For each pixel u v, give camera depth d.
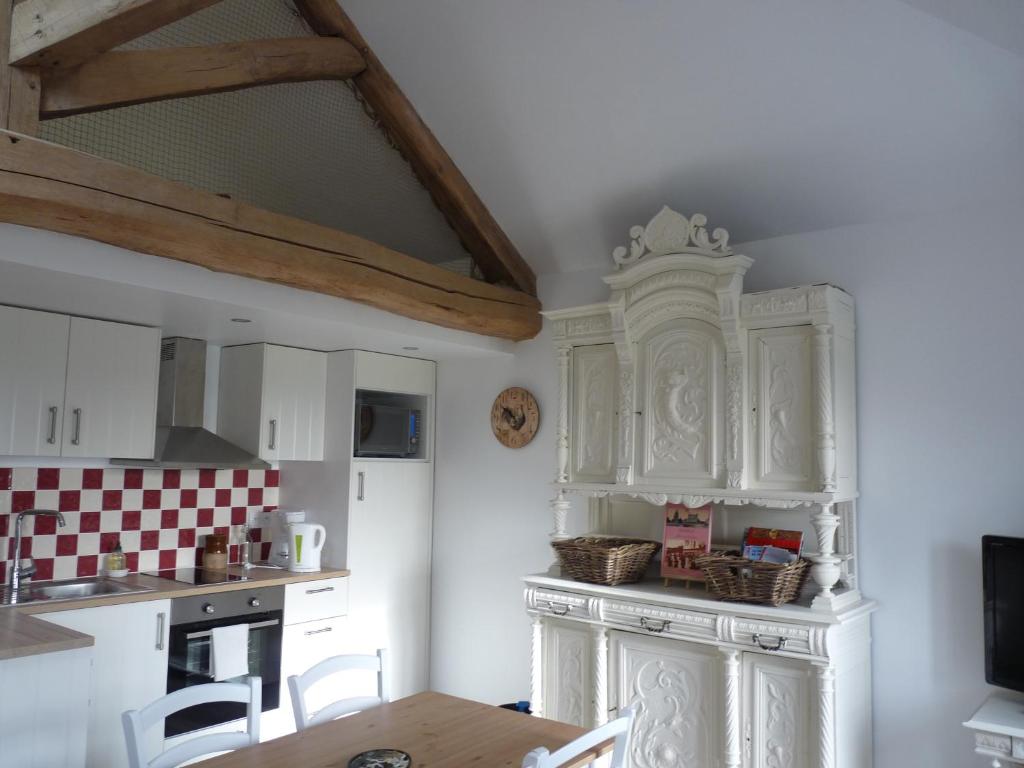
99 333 3.51
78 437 3.43
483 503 4.51
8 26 2.30
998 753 2.51
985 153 2.95
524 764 1.72
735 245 3.71
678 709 3.24
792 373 3.19
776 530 3.32
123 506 3.89
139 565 3.95
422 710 2.43
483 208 4.12
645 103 3.29
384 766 1.95
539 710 3.64
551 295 4.35
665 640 3.30
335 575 4.14
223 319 3.47
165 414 3.99
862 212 3.33
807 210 3.42
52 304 3.19
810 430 3.12
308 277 3.15
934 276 3.18
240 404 4.22
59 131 2.82
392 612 4.45
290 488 4.54
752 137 3.23
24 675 2.49
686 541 3.48
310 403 4.33
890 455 3.23
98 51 2.28
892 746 3.14
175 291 2.90
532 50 3.28
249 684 2.24
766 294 3.21
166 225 2.63
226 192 3.42
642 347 3.60
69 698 2.59
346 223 3.95
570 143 3.60
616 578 3.49
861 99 2.94
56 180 2.34
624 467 3.57
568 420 3.83
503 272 4.30
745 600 3.12
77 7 2.16
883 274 3.30
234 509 4.38
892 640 3.18
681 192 3.60
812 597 3.23
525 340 4.41
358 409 4.33
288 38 3.21
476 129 3.72
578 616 3.52
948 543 3.08
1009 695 2.83
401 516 4.54
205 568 4.09
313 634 4.05
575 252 4.16
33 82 2.35
